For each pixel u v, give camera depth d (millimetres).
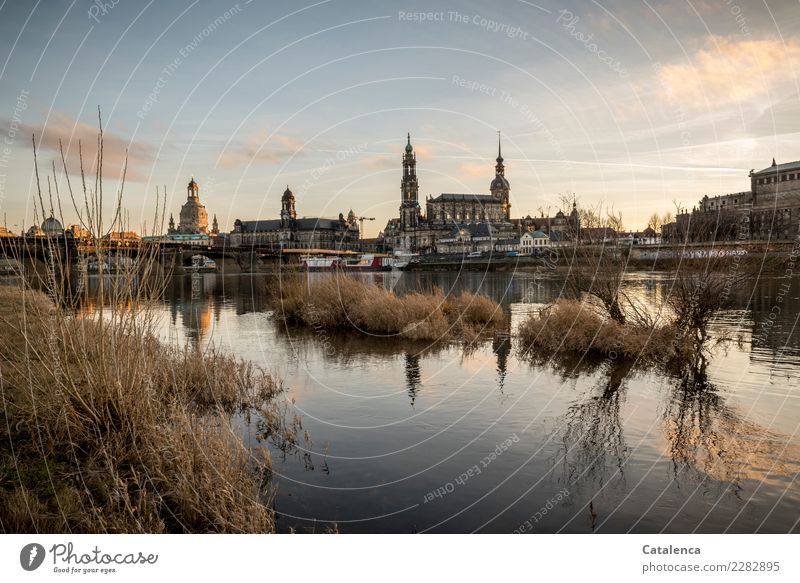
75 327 10398
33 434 9375
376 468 10383
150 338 12500
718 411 13023
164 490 8398
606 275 22312
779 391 14523
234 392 14477
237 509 7918
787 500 8664
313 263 119375
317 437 12094
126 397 9938
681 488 9188
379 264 154875
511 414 13531
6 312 12930
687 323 20000
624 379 16391
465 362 19750
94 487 8250
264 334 27016
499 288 59188
